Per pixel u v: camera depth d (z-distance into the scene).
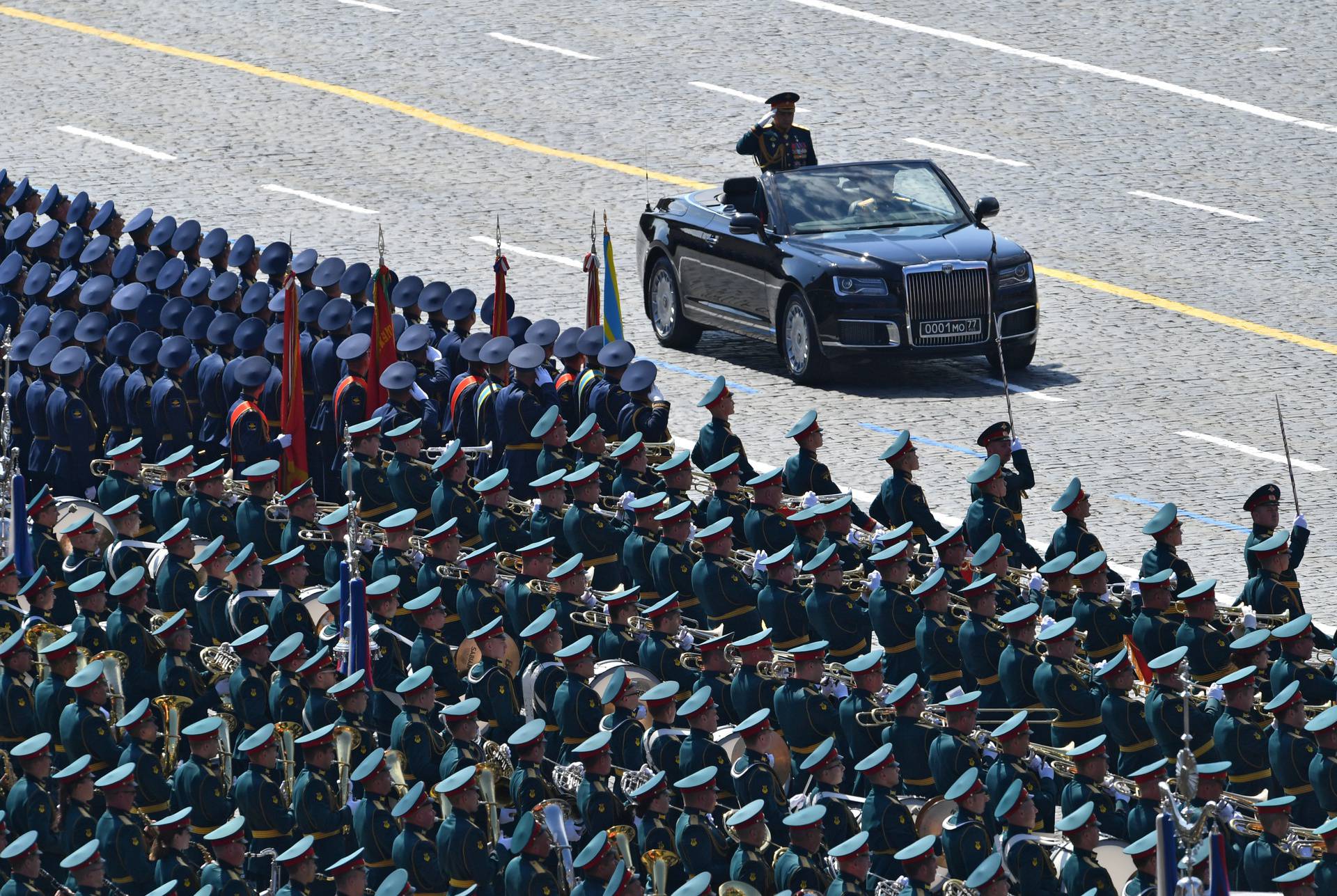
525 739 50.50
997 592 61.66
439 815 51.69
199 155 123.31
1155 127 124.00
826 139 122.25
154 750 55.78
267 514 66.00
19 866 47.66
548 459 70.50
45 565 65.88
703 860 48.41
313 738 50.97
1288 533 63.66
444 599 62.81
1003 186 115.81
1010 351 92.94
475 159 122.19
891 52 136.62
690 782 48.59
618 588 66.44
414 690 53.00
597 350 75.56
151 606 64.44
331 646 59.94
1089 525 75.50
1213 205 112.88
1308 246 107.12
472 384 75.56
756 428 87.56
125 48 142.75
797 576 62.62
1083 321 99.06
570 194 116.50
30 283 87.50
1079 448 83.19
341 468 75.75
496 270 81.62
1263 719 54.38
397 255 107.75
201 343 80.25
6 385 71.38
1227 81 130.25
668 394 92.94
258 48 142.00
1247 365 92.44
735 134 124.56
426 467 69.56
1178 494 78.12
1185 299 101.06
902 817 49.72
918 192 98.62
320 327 78.50
